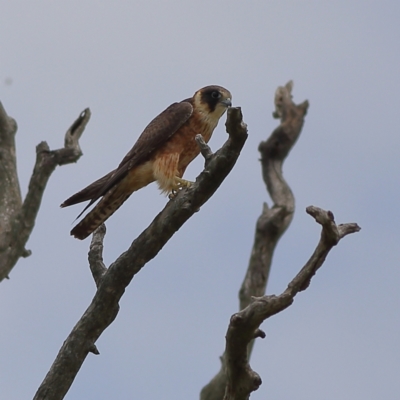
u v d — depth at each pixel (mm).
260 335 7973
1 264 14180
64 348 9633
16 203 14688
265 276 16438
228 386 8367
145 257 9438
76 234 12562
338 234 7605
